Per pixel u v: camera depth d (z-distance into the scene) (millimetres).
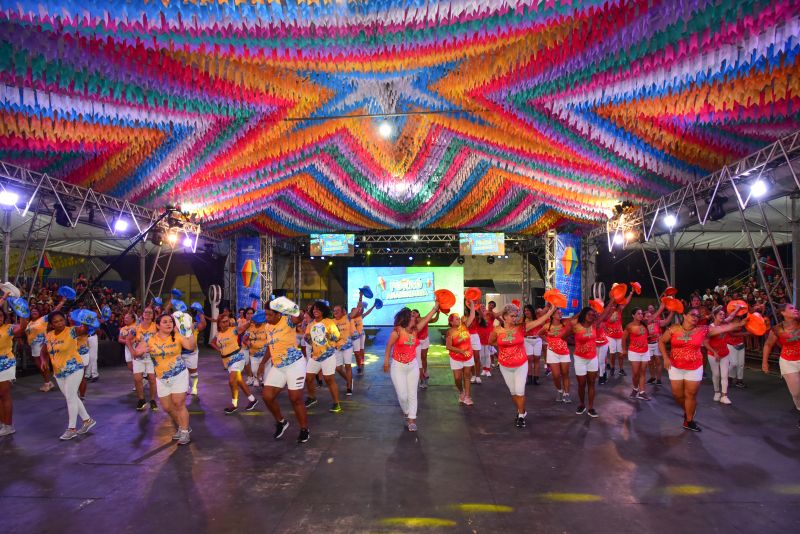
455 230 23062
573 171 11547
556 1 5102
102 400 8312
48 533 3541
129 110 7543
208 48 5863
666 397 8414
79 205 11102
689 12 5078
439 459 5113
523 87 7535
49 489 4340
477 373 9852
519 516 3768
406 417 6633
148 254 20094
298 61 6414
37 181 9711
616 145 9500
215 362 13617
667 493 4207
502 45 6117
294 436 5996
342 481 4488
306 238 22328
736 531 3539
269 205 15609
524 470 4777
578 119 8539
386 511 3852
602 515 3787
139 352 6879
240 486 4379
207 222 15789
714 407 7590
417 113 8781
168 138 9242
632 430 6254
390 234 21875
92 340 10344
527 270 23000
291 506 3951
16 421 6855
